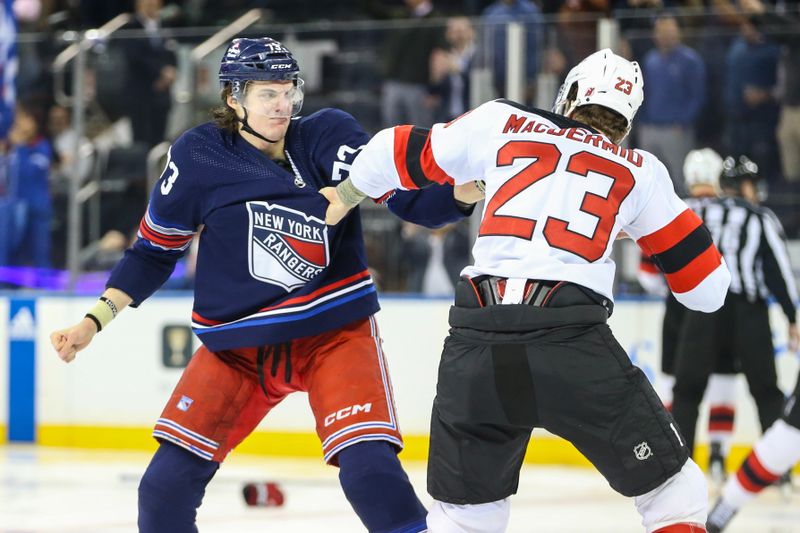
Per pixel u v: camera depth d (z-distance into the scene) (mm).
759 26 23031
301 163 10766
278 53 10539
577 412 8984
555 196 9203
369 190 10062
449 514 9711
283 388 10844
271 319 10539
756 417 23000
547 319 8945
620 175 9289
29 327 26516
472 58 24172
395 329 24859
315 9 33406
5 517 18125
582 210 9164
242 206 10633
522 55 23875
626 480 9133
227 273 10703
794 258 23078
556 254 9078
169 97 25562
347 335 10648
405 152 9758
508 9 29109
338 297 10586
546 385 8961
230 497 20078
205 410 10586
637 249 24000
